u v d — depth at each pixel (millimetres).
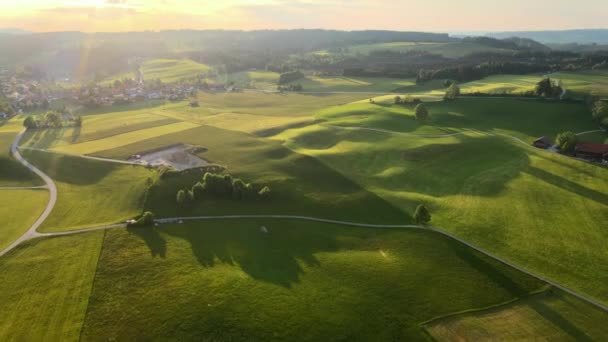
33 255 72938
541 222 82438
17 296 61438
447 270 68688
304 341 52688
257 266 69750
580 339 53438
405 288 63750
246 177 109625
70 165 121125
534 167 107812
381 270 68625
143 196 99000
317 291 62500
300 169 115375
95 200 98438
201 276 65875
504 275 67062
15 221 86625
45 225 85125
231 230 84000
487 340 53156
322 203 96438
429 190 102625
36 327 54938
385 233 82750
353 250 76375
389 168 115688
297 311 57688
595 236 76562
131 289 63000
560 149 116750
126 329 54500
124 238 79562
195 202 96125
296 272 68000
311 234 82438
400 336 54062
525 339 53375
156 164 120812
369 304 59812
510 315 57906
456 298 61438
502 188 98375
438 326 55719
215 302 59094
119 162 123188
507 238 77875
